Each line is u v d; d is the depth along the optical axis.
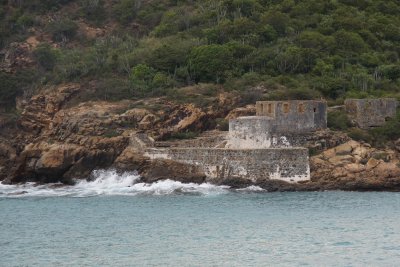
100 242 105.12
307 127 154.75
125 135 157.12
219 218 120.56
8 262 95.19
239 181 146.75
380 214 123.12
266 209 127.56
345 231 110.88
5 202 138.38
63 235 109.81
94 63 194.50
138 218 121.25
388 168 146.12
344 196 140.00
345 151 150.50
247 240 105.62
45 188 153.75
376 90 184.00
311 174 146.88
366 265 93.31
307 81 183.12
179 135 163.62
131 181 151.75
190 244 103.62
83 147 156.38
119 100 173.38
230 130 152.50
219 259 95.94
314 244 103.31
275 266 93.00
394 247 101.62
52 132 165.50
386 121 162.25
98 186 152.50
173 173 150.25
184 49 191.75
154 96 173.62
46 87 188.25
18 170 160.88
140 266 93.00
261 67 187.12
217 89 174.75
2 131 183.12
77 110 169.00
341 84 182.00
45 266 93.31
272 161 145.88
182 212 125.69
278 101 154.25
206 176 148.88
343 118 161.12
